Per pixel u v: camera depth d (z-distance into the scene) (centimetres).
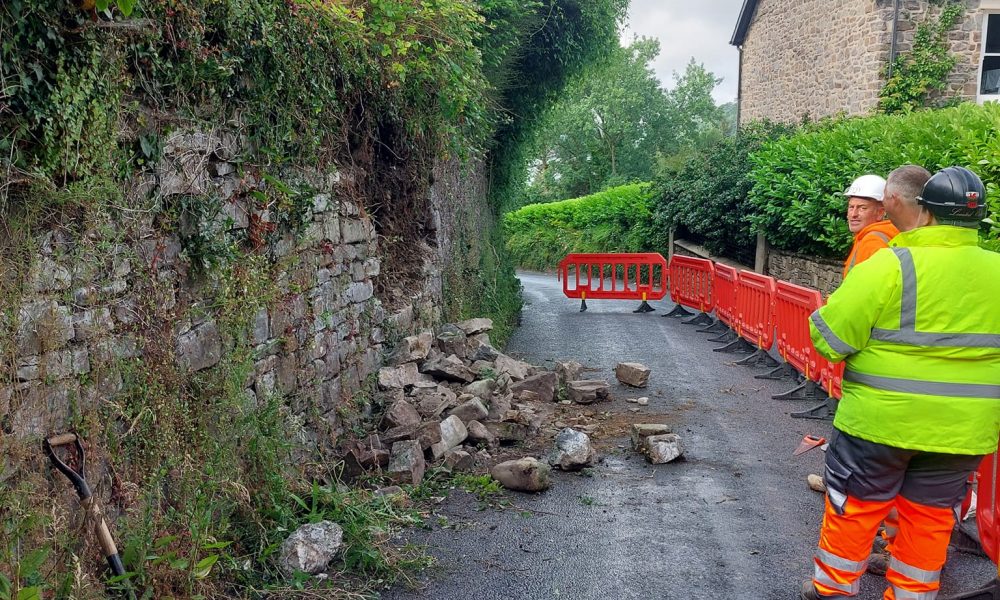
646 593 364
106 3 269
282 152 473
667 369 894
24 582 251
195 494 346
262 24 430
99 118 303
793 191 1152
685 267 1325
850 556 320
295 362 492
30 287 269
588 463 550
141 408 325
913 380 292
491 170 1533
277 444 420
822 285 1112
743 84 2255
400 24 682
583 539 426
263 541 380
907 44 1429
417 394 630
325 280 551
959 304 288
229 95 406
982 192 290
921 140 875
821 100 1680
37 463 272
